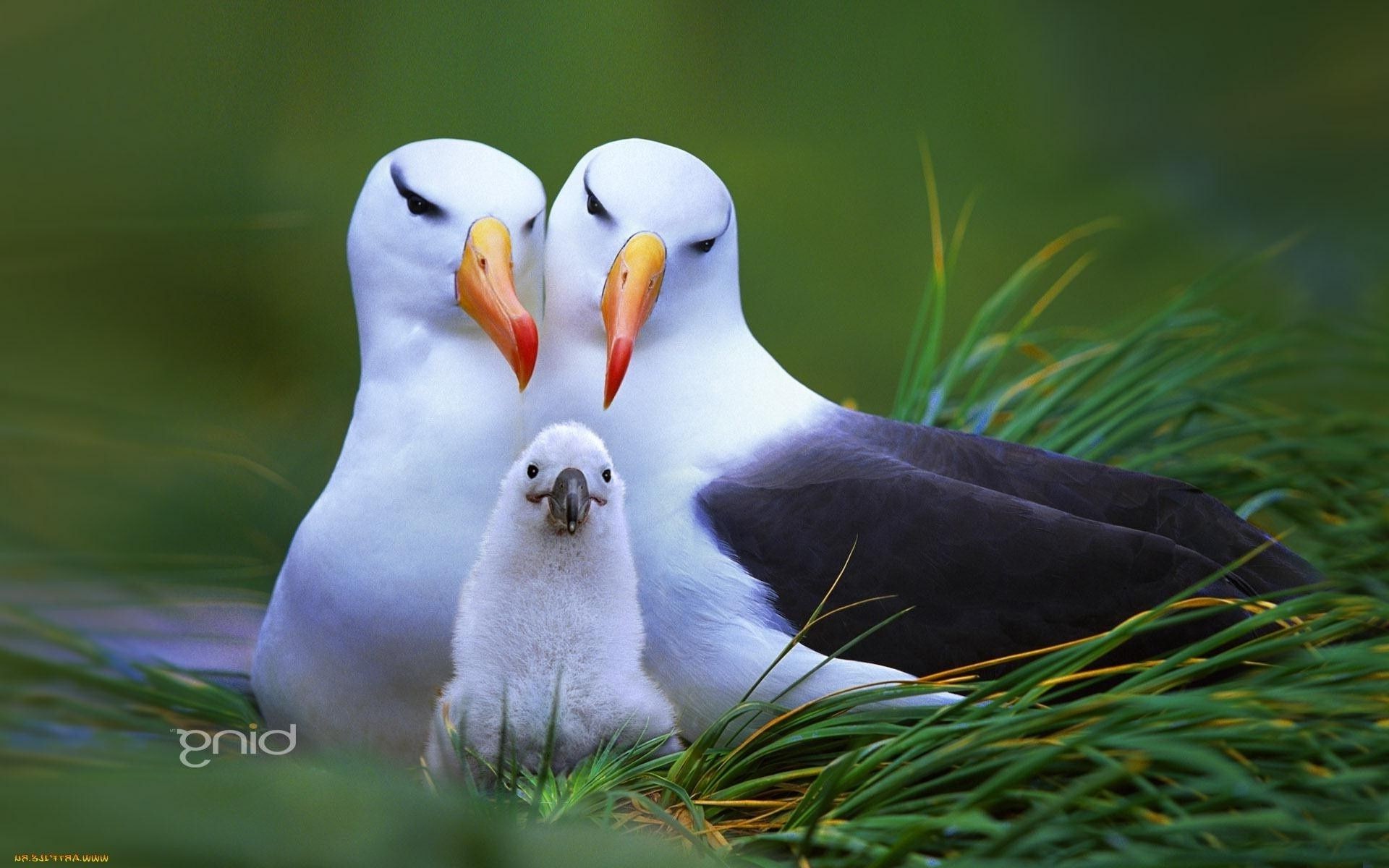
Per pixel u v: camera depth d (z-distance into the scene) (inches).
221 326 442.0
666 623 389.4
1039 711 382.9
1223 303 462.6
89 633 390.3
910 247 574.2
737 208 597.0
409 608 389.7
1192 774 382.6
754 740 386.0
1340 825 380.5
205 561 393.7
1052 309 538.9
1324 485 398.0
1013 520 388.5
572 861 381.1
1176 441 400.8
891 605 388.2
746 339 393.4
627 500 391.2
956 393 409.7
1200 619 387.2
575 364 392.2
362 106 620.4
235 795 381.4
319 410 426.6
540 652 386.9
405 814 381.4
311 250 524.7
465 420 390.0
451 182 389.4
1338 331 405.4
